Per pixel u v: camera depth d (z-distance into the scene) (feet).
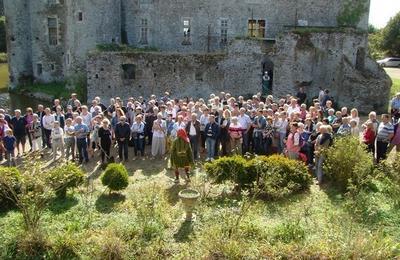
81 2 100.83
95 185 46.16
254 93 94.17
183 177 48.70
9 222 37.22
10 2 113.60
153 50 103.04
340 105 90.02
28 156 42.68
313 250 30.76
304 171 44.21
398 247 31.81
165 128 55.36
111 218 37.86
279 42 90.94
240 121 52.65
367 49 92.79
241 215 34.88
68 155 53.93
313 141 48.91
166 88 93.86
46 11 112.88
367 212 37.96
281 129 51.80
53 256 32.53
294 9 105.19
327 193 43.55
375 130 48.88
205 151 56.95
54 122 53.16
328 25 105.60
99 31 102.99
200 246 32.24
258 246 32.30
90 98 94.02
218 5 105.50
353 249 30.32
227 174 42.98
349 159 43.29
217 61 92.94
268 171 42.16
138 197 41.73
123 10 108.58
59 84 113.80
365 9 104.42
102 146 51.70
